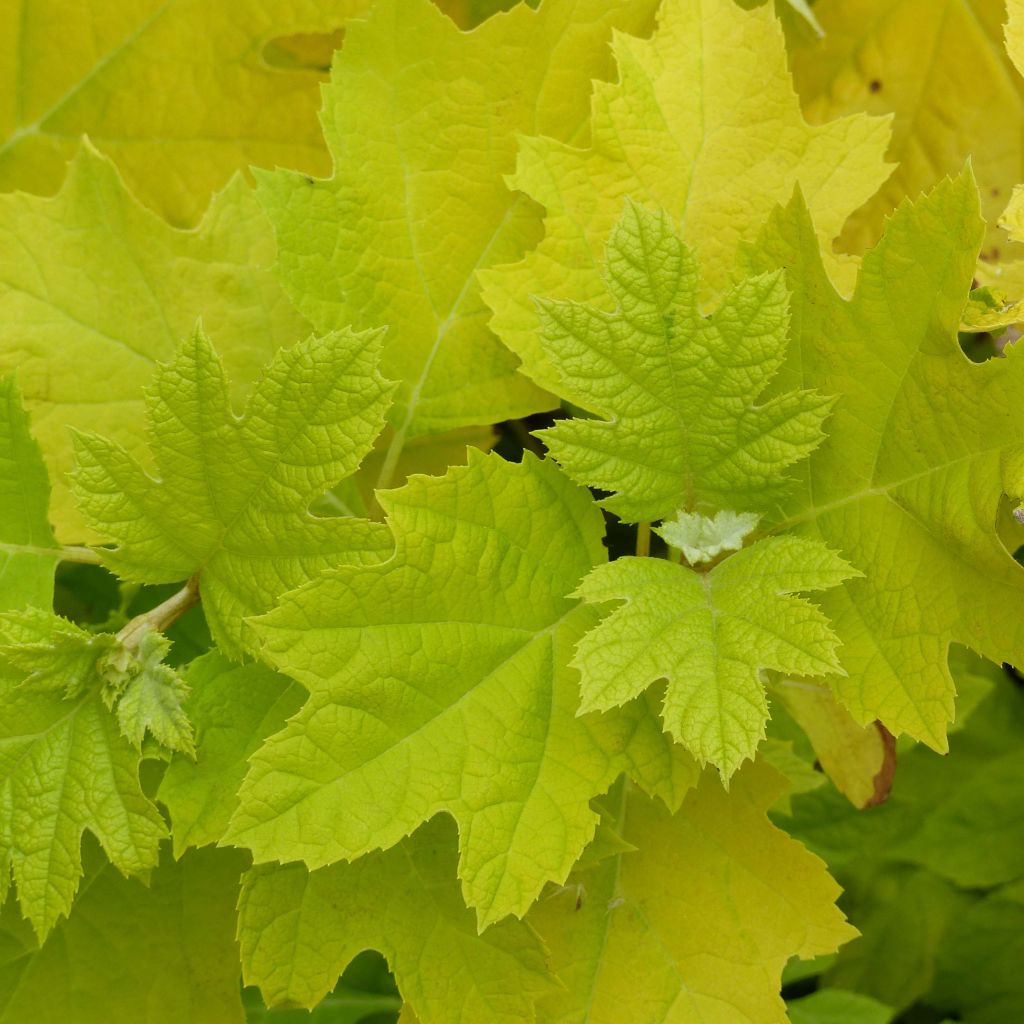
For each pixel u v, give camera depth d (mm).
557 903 1024
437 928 1006
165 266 1060
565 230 1037
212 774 994
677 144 1042
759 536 1012
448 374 1058
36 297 1052
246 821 959
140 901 1043
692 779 993
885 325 992
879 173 1045
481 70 1055
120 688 994
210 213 1063
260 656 996
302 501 988
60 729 993
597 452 996
